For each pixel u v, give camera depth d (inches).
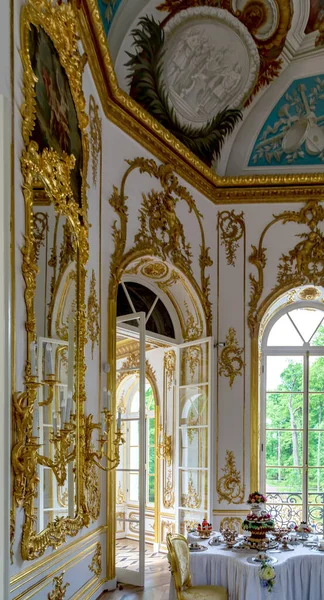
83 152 166.2
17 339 103.7
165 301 291.6
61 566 136.3
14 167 104.3
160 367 317.4
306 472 302.8
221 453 283.4
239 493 280.5
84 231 161.9
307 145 299.9
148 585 210.8
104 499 195.3
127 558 257.1
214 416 284.4
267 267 295.6
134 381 361.7
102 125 209.5
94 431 184.9
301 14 251.6
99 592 183.5
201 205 288.7
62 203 136.0
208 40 248.1
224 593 176.6
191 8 229.3
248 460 283.6
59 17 137.1
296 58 275.1
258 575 170.2
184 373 290.0
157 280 273.7
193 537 211.2
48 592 125.3
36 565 114.8
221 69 263.7
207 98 271.3
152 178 243.3
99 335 195.9
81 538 159.5
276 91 287.0
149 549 301.0
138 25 219.9
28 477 105.0
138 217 231.1
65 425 131.6
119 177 220.1
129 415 362.9
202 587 179.9
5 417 82.9
